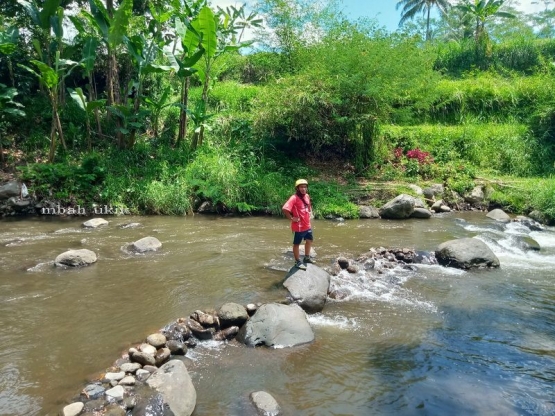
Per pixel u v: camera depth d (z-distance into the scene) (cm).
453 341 532
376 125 1581
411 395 419
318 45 1628
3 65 1476
